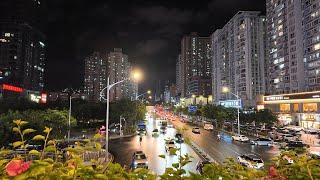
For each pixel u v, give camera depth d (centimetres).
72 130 7025
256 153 3675
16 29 16438
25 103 7650
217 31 16800
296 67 8881
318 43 7975
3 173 319
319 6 7912
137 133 6231
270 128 7338
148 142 4953
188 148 3850
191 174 373
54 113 3244
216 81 17100
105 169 366
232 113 7612
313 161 407
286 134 5388
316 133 6219
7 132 2147
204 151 3706
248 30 12662
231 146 4362
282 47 9662
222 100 14375
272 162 487
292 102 8569
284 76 9538
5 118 2544
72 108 8106
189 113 12519
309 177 387
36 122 2545
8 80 15588
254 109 10419
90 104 8306
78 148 407
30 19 17975
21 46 16588
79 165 338
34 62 18412
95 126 7875
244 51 12688
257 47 12650
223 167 420
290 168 417
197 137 5644
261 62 12619
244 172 417
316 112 7562
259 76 12538
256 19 12769
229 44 14475
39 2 19662
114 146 4422
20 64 16438
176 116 15962
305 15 8531
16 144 397
